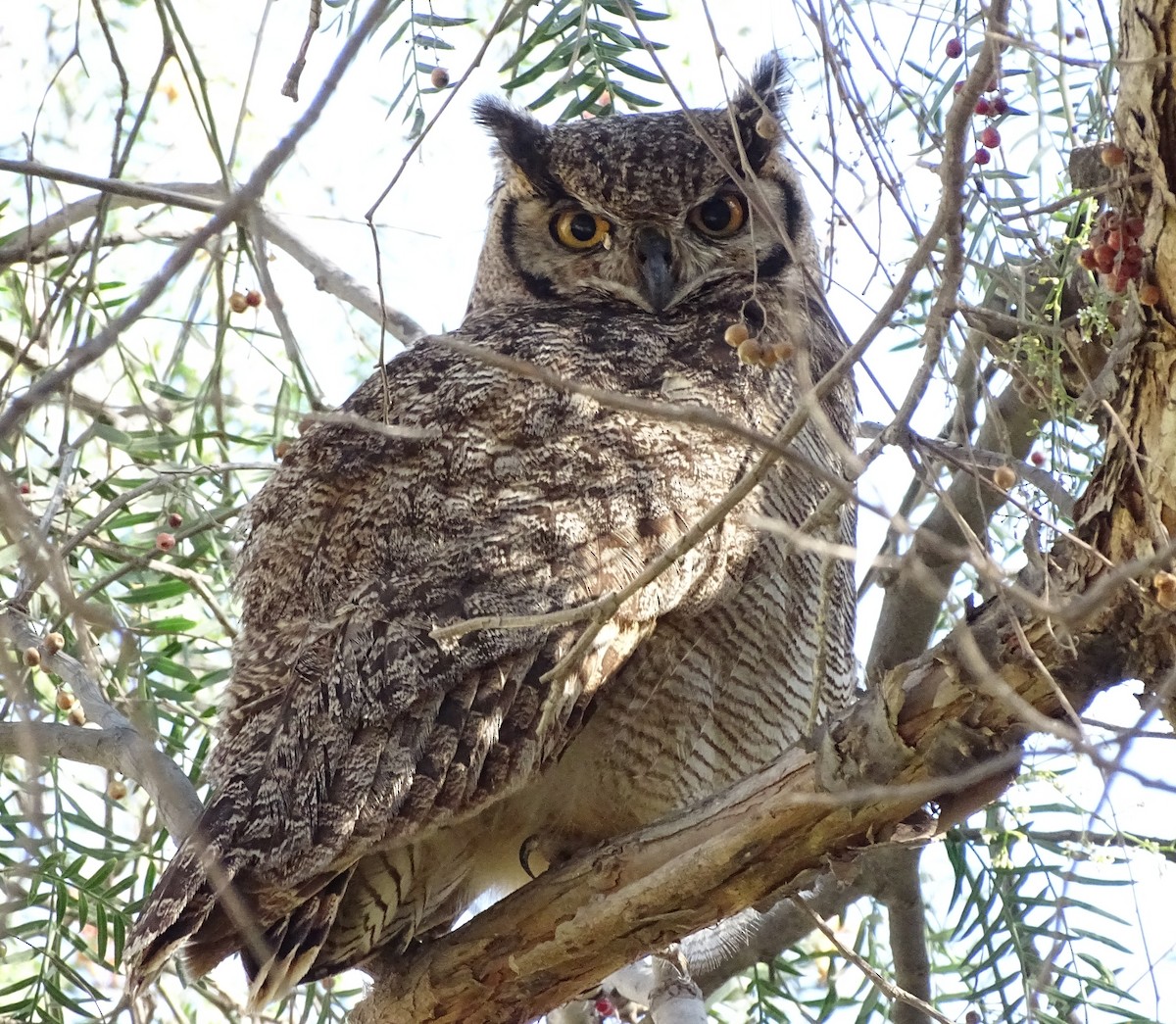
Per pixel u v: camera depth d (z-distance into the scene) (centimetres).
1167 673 604
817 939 1237
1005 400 887
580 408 812
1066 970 867
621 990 991
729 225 1016
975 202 681
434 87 796
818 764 648
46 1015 857
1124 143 615
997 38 522
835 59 582
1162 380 607
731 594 788
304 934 689
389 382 855
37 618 898
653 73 886
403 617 737
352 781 696
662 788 793
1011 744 630
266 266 614
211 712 968
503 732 707
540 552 759
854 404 962
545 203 1052
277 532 812
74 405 972
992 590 650
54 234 1014
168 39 643
